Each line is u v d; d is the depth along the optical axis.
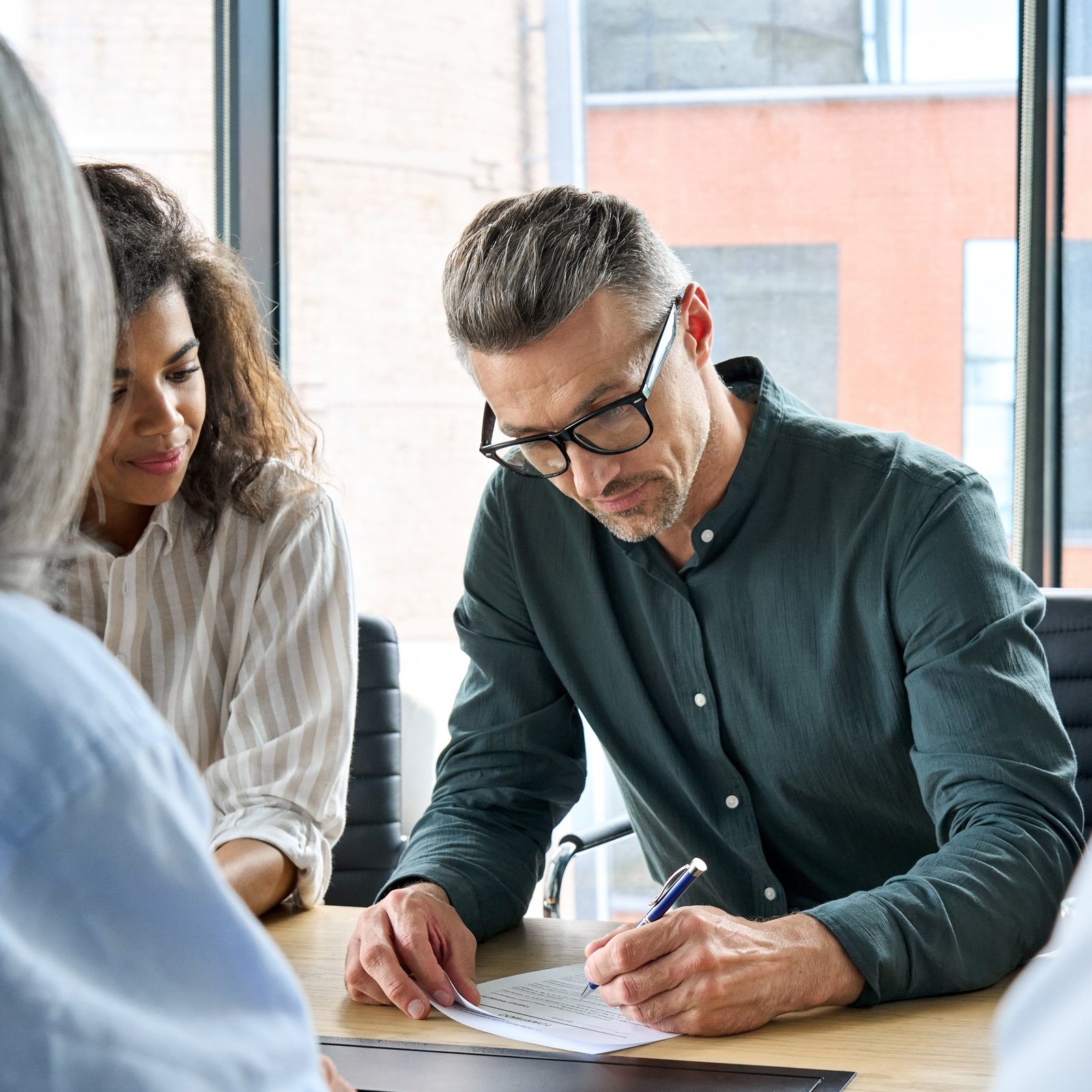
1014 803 1.15
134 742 0.43
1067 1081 0.39
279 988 0.46
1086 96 2.33
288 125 2.81
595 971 1.02
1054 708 1.22
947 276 2.63
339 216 2.87
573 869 2.83
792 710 1.40
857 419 2.71
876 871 1.46
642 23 2.81
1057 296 2.37
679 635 1.43
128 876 0.42
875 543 1.33
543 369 1.22
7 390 0.45
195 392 1.44
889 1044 0.95
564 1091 0.88
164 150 2.64
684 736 1.48
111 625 1.50
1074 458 2.39
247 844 1.33
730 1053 0.94
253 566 1.54
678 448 1.28
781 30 2.72
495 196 2.91
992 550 1.28
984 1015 1.02
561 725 1.51
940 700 1.22
